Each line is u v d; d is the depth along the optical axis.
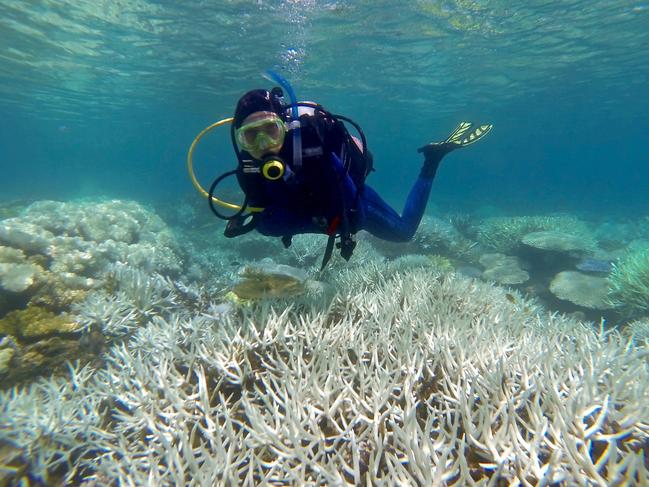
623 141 85.06
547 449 1.87
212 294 5.89
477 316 4.03
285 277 3.16
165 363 2.77
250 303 3.45
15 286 4.88
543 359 2.53
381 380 2.25
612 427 2.02
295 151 2.79
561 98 32.25
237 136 2.86
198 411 2.43
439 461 1.65
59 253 6.40
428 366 2.50
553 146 95.81
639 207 37.09
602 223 26.06
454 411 2.11
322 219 3.07
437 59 21.02
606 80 26.20
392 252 11.82
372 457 1.79
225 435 2.25
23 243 6.03
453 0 14.30
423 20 15.94
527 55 20.47
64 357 4.45
